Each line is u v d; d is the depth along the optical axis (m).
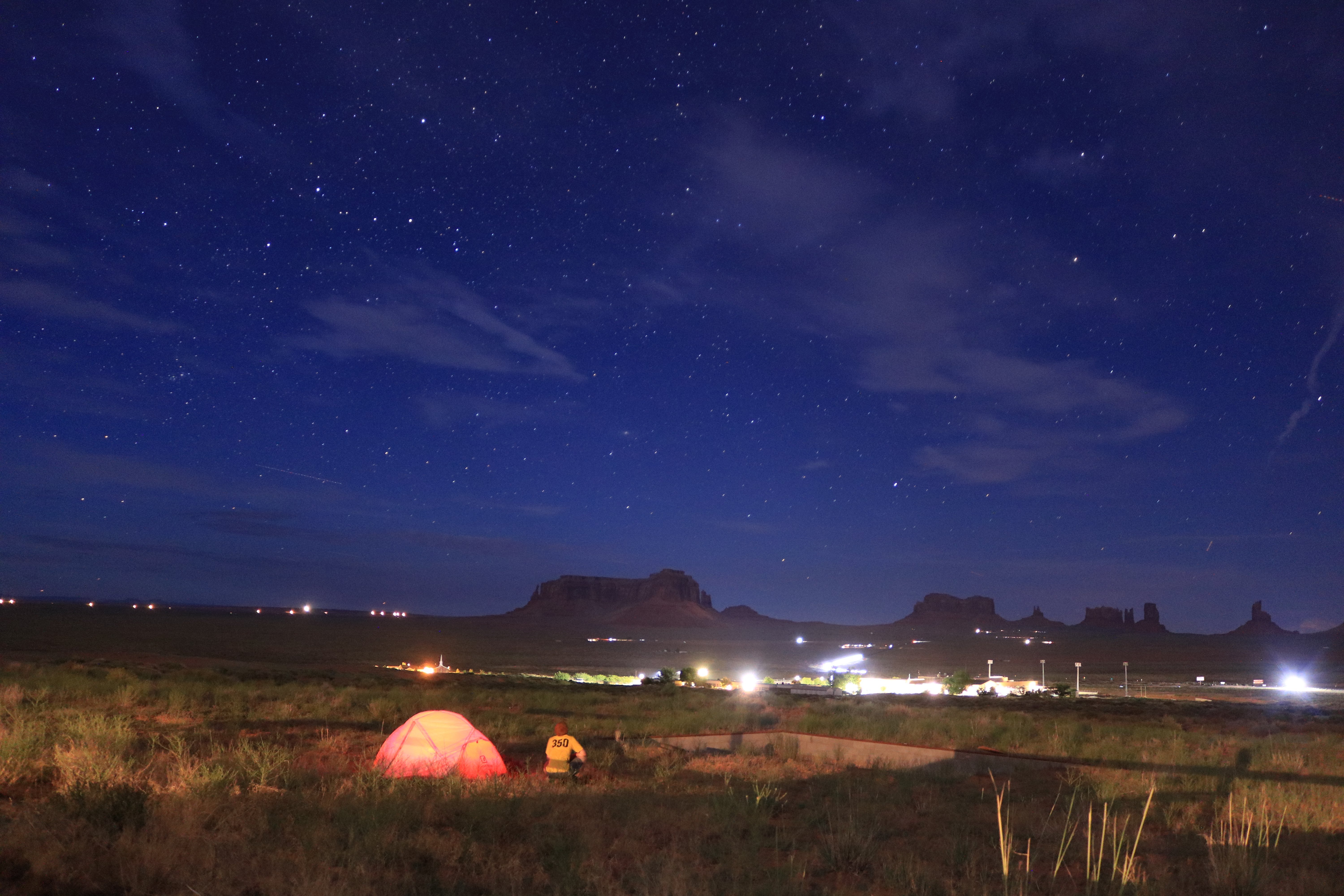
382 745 14.88
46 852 5.95
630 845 7.84
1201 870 7.74
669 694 39.72
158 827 6.79
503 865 6.77
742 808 9.84
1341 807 10.99
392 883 6.06
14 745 10.82
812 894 6.75
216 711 19.50
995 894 6.82
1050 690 84.38
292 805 8.49
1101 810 11.01
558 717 23.22
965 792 12.51
